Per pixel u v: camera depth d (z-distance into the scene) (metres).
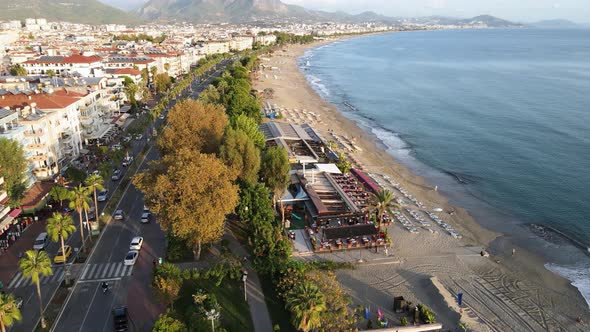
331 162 132.00
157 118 177.12
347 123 190.38
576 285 78.81
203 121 112.00
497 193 119.00
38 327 61.50
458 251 87.44
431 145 160.38
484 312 69.31
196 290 69.56
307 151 136.12
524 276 80.38
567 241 94.81
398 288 73.88
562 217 105.50
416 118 197.88
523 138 164.50
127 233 88.50
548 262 86.31
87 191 80.00
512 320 67.88
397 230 94.62
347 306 68.12
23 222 89.56
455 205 111.62
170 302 63.34
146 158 133.12
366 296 71.31
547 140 161.25
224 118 123.50
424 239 91.38
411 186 123.25
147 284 71.62
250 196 90.31
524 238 95.44
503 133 171.38
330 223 94.06
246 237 87.00
